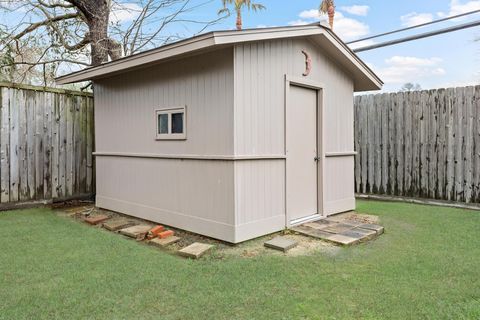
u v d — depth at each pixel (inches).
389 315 94.0
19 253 144.7
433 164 256.2
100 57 295.7
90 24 298.2
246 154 163.6
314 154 212.1
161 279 118.0
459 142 244.2
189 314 94.8
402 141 271.0
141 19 335.0
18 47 312.5
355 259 139.4
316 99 213.6
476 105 236.8
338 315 94.3
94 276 120.3
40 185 248.1
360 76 241.9
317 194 214.1
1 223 198.1
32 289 109.8
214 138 167.9
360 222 200.8
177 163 189.3
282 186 185.0
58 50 323.9
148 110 207.6
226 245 160.4
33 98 243.3
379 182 284.5
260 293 107.7
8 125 231.8
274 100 179.6
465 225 192.7
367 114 290.7
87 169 274.5
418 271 125.1
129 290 109.4
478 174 236.5
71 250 149.7
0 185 229.3
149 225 198.5
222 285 113.4
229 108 159.9
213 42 145.9
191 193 181.3
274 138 179.8
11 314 94.2
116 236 175.0
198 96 175.6
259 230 170.9
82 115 270.7
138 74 213.9
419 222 201.6
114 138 237.3
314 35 191.0
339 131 231.3
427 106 258.2
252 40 157.2
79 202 268.7
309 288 111.3
